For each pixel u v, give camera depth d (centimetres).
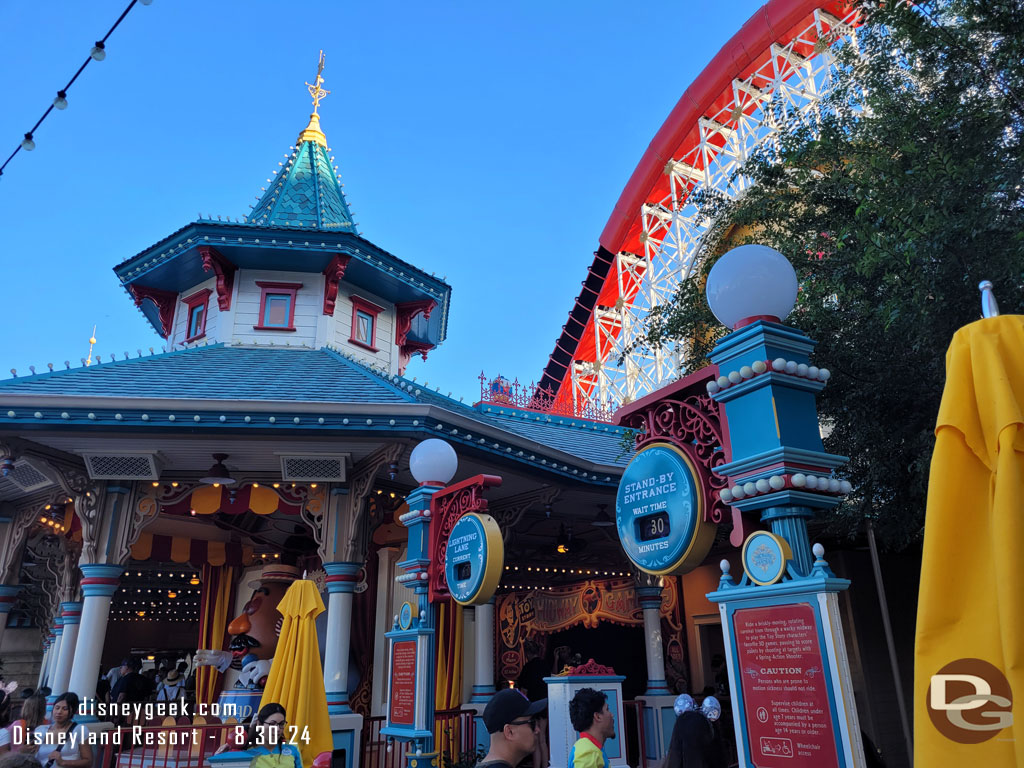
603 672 931
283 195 1741
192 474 1123
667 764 532
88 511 1061
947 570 211
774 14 2841
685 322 1009
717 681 1348
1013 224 606
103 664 2153
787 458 361
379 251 1498
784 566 346
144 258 1487
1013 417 200
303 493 1118
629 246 3959
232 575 1584
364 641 1366
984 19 620
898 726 1269
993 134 618
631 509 457
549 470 1179
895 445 800
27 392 933
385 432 995
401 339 1708
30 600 1789
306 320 1495
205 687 1478
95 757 959
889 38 809
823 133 823
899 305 609
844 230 709
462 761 1102
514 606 1811
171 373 1135
